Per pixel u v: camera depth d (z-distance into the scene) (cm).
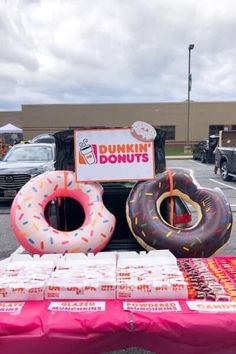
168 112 2172
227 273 159
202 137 2195
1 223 414
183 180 226
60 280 142
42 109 2158
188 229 212
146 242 206
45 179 225
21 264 164
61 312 126
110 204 246
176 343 122
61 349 122
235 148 743
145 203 214
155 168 236
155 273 151
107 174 222
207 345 122
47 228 211
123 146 221
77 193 224
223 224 211
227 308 128
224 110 2183
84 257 172
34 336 121
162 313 125
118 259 169
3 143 1758
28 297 135
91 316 123
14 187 510
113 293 136
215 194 225
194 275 155
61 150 242
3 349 122
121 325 121
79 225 246
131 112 2172
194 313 125
